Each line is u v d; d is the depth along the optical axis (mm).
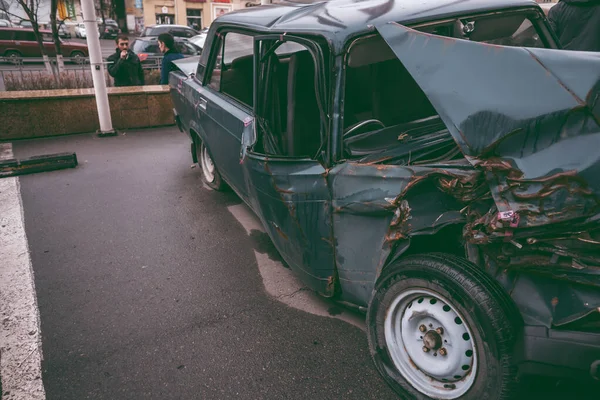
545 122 1908
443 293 2123
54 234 4488
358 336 3004
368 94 2953
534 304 1978
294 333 3049
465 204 2160
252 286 3600
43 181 5898
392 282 2354
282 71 3172
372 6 3027
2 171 6047
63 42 22094
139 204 5156
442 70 2184
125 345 2979
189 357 2859
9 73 9703
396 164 2463
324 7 3240
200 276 3754
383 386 2592
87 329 3145
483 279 2033
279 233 3152
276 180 2938
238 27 3898
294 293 3498
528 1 3258
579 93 1880
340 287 2938
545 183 1877
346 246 2693
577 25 4109
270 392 2568
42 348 2975
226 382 2652
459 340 2156
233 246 4230
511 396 1999
